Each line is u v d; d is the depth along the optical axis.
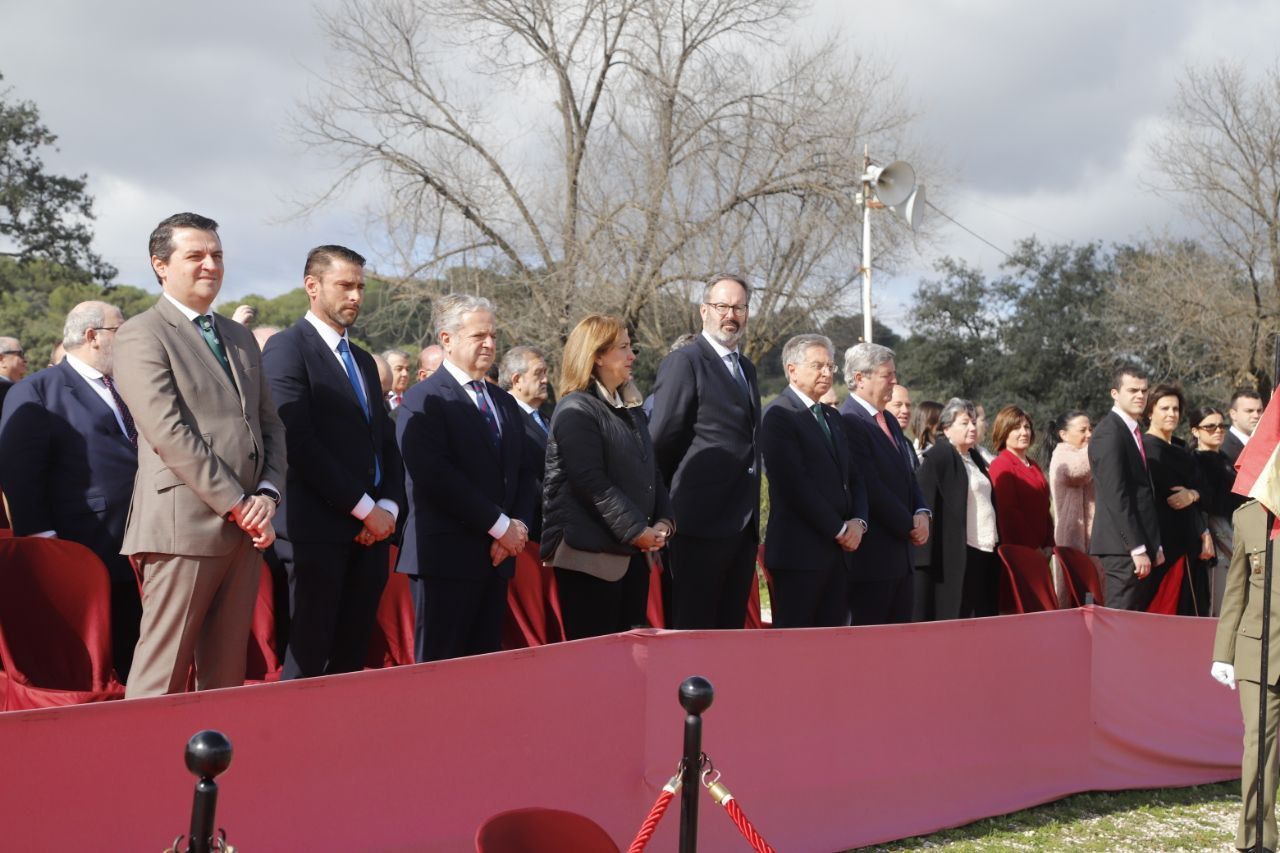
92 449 5.07
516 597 6.00
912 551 6.66
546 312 22.03
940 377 40.38
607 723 3.96
